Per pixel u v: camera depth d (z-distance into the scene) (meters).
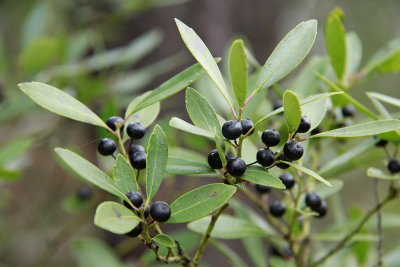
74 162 0.35
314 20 0.37
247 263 0.84
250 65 0.68
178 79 0.38
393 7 1.41
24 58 0.65
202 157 0.48
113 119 0.39
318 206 0.43
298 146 0.35
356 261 0.58
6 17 1.05
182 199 0.36
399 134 0.40
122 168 0.37
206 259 0.81
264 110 0.53
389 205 1.18
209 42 0.90
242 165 0.36
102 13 0.83
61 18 0.87
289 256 0.52
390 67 0.49
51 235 0.98
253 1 0.97
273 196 0.82
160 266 0.60
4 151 0.53
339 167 0.51
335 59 0.47
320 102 0.40
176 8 0.91
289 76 0.95
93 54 0.92
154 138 0.37
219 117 0.39
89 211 0.66
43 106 0.36
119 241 0.90
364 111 0.41
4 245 0.95
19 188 1.07
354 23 1.43
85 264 0.59
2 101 0.63
